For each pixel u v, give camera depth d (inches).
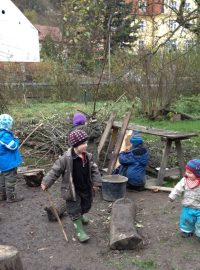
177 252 92.4
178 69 296.4
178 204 122.8
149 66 287.7
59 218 112.5
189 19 166.2
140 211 118.3
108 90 400.2
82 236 99.3
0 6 842.8
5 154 128.8
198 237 97.3
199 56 334.0
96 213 118.3
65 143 188.1
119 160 138.4
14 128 209.6
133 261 88.5
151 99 289.0
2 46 845.2
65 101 437.4
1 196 134.4
